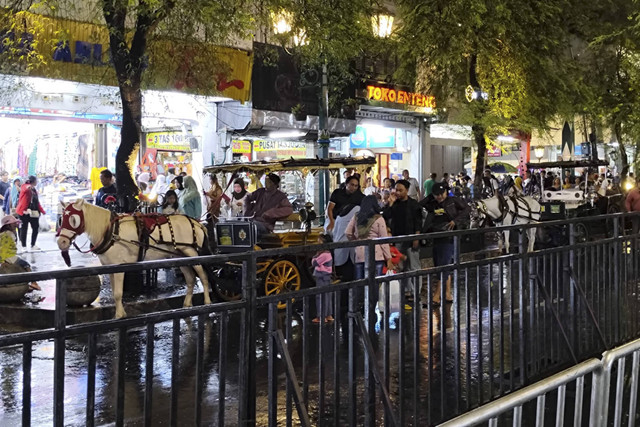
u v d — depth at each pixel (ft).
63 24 49.67
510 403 9.87
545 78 69.00
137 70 41.93
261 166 43.14
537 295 24.25
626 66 77.77
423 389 23.52
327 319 32.73
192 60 49.88
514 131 89.97
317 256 35.86
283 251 15.55
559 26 70.64
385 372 18.04
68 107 65.05
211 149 69.77
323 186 57.88
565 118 76.23
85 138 72.79
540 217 56.13
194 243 35.53
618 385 13.35
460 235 20.81
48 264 51.03
